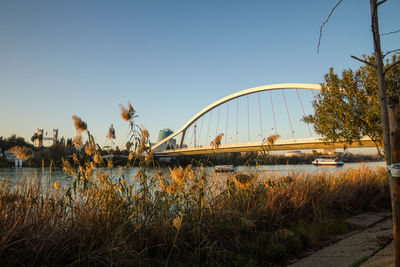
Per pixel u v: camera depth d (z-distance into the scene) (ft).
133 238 11.11
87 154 12.11
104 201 11.69
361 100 30.04
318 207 18.07
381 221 18.01
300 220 15.76
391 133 7.93
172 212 12.62
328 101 32.42
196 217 12.68
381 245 12.23
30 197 10.52
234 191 15.35
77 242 9.80
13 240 9.23
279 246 11.72
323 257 11.26
